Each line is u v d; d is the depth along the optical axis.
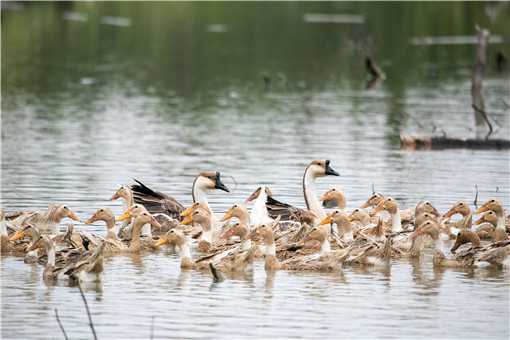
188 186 28.56
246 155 34.12
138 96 50.69
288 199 26.77
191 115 44.72
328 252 20.11
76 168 31.02
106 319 16.44
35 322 16.25
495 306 17.34
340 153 34.66
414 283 18.97
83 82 55.44
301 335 15.70
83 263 18.69
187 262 20.14
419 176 30.19
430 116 43.84
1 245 21.23
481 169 31.52
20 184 28.08
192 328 16.00
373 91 53.12
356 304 17.41
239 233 20.53
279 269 20.16
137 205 21.81
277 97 50.97
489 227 22.98
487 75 58.78
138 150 34.97
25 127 40.06
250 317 16.59
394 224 22.97
